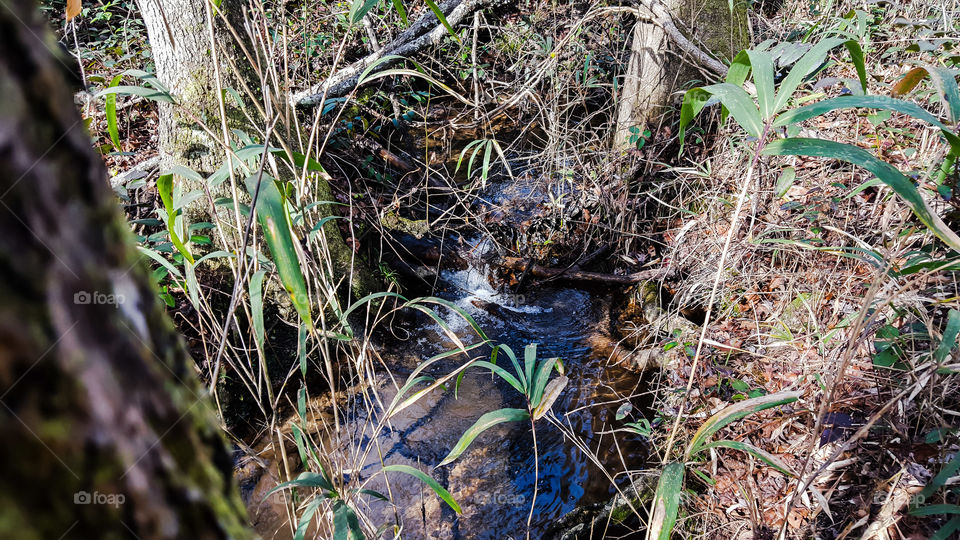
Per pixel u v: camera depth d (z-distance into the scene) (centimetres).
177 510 38
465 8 465
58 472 31
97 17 455
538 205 471
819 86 231
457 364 363
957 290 204
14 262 29
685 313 353
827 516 198
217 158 305
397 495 274
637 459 285
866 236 281
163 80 306
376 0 151
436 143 560
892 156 300
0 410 29
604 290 424
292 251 102
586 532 246
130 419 35
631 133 425
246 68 313
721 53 409
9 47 29
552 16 577
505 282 435
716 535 218
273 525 256
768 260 318
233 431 300
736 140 362
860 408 221
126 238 38
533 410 166
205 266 317
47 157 31
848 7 405
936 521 169
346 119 482
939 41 276
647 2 395
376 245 420
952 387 198
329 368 187
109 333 34
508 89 598
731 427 250
